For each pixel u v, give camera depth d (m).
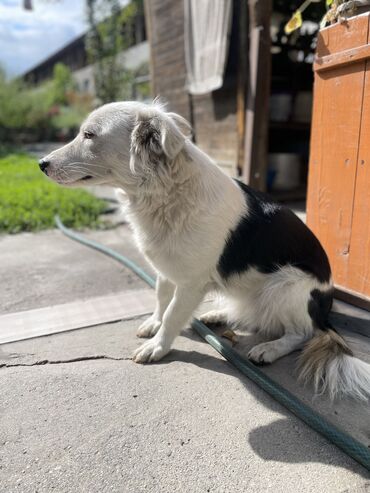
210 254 0.61
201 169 0.61
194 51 1.68
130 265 1.03
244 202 0.66
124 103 0.63
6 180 2.21
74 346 0.67
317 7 1.64
